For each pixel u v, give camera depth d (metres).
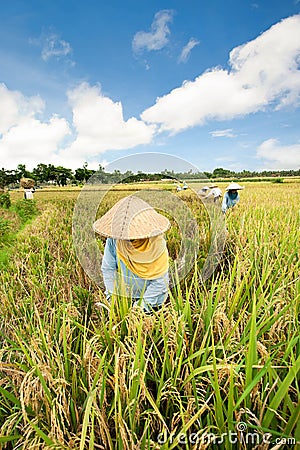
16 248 6.39
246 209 7.41
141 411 1.81
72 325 2.44
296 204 10.07
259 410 1.63
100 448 1.68
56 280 3.63
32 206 16.56
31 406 1.77
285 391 1.42
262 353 1.79
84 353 1.97
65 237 6.45
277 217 6.25
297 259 3.53
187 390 1.85
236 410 1.66
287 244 3.89
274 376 1.61
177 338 2.02
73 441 1.56
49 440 1.45
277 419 1.68
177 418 1.70
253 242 3.87
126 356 1.84
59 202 17.91
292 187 25.77
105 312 2.67
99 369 1.62
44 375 1.82
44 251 5.29
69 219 8.38
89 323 2.51
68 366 1.98
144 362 1.91
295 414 1.46
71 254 4.55
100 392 1.75
